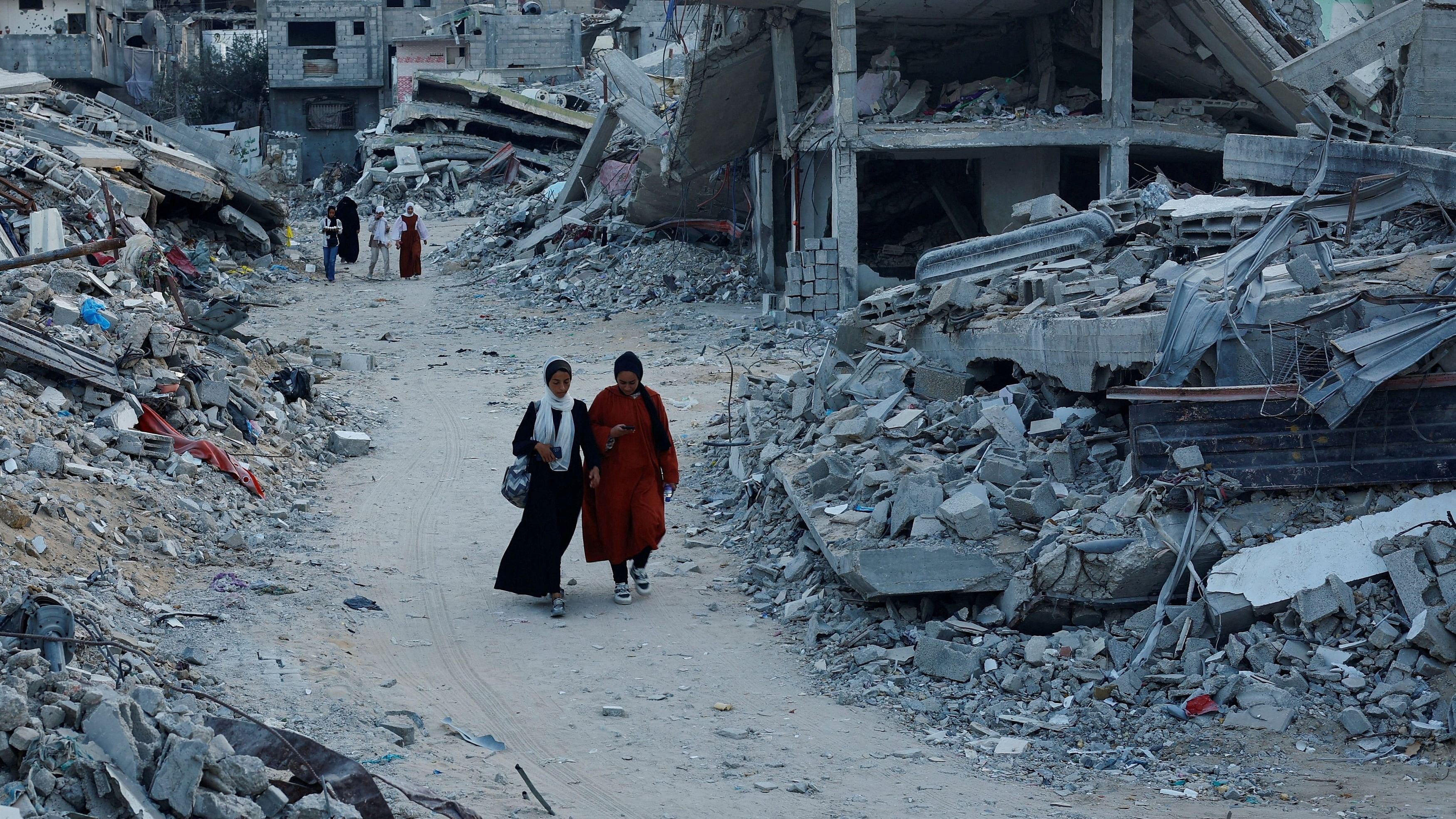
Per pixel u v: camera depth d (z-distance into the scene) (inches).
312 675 259.0
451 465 464.8
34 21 2048.5
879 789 225.0
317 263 1102.4
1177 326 304.7
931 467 335.9
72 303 484.7
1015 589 287.9
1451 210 372.8
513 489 317.1
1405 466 281.0
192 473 377.1
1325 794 219.0
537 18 2048.5
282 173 1761.8
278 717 232.2
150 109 2118.6
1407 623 255.8
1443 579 257.6
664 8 2161.7
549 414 319.6
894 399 399.9
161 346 440.8
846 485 347.9
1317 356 291.9
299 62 2033.7
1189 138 764.6
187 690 228.4
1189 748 242.4
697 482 453.1
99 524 314.8
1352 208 362.9
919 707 265.3
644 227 1044.5
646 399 331.3
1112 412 344.2
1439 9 606.5
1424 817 207.0
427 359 690.8
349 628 295.3
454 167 1659.7
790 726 256.2
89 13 2076.8
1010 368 410.3
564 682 274.7
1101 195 767.7
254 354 542.0
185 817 155.7
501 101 1706.4
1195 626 270.4
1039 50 836.6
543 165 1672.0
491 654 289.3
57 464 331.9
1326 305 294.7
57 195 753.0
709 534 396.8
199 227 997.2
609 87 1472.7
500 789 215.0
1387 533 270.1
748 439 472.4
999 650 279.3
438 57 2038.6
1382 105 645.9
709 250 990.4
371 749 223.3
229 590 308.0
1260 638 261.0
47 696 170.4
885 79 809.5
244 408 452.4
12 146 809.5
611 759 235.1
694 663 290.8
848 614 308.2
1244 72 749.9
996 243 461.7
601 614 321.7
